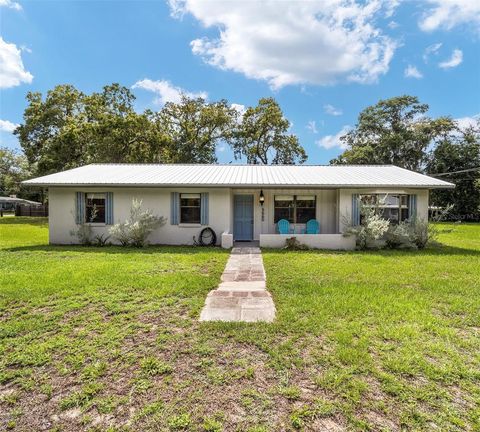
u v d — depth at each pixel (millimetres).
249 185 10922
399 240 10805
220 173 13055
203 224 11938
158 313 4348
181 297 5070
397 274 6730
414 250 10508
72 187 11812
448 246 11641
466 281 6105
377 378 2793
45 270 6820
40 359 3117
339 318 4152
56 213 12016
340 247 10742
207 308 4547
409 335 3621
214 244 11812
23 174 44438
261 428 2209
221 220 11930
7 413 2410
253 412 2381
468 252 9992
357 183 10953
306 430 2197
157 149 24312
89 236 11586
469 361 3100
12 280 5879
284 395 2576
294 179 11766
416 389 2635
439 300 4902
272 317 4195
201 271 7051
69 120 23734
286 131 28656
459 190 28016
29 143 26297
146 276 6285
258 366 3010
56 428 2244
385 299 4871
